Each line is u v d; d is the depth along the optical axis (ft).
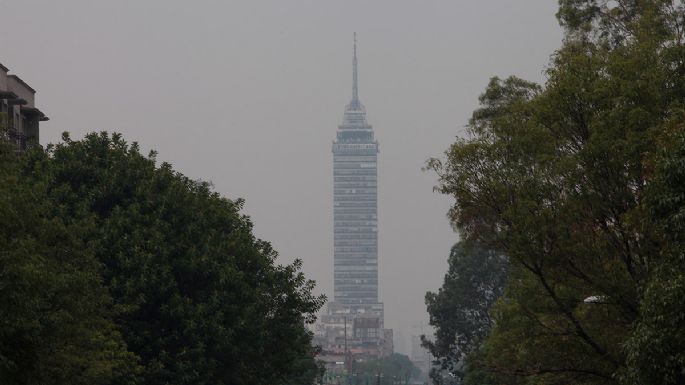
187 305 451.94
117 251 445.37
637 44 317.63
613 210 303.27
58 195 451.53
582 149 302.66
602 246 309.01
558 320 335.26
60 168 465.06
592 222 309.83
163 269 449.48
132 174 473.67
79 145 478.59
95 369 347.77
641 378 245.65
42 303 292.81
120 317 442.91
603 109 301.43
